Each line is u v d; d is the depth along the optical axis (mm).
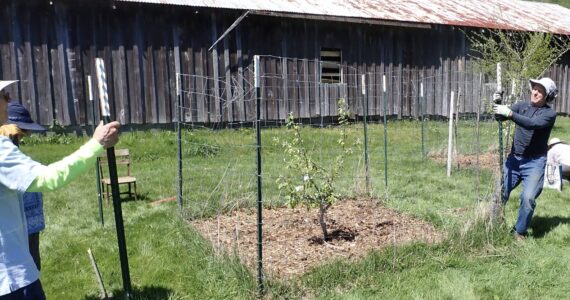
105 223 6309
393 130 14867
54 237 5703
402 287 4371
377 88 17078
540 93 5180
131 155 10656
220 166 9555
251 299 4160
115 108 12883
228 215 6566
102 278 4633
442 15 18422
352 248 5184
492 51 14023
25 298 2521
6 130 3352
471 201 7082
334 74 16125
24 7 11789
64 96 12383
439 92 18250
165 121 13562
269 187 7805
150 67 13250
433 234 5613
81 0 12281
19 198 2510
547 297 4227
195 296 4285
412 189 7953
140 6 12953
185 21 13578
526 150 5359
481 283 4461
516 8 23703
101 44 12625
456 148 10758
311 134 12469
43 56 12086
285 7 14789
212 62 14047
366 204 6977
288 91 15367
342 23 16109
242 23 14383
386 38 17047
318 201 5344
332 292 4258
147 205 7195
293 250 5133
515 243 5344
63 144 11734
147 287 4441
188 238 5570
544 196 7422
